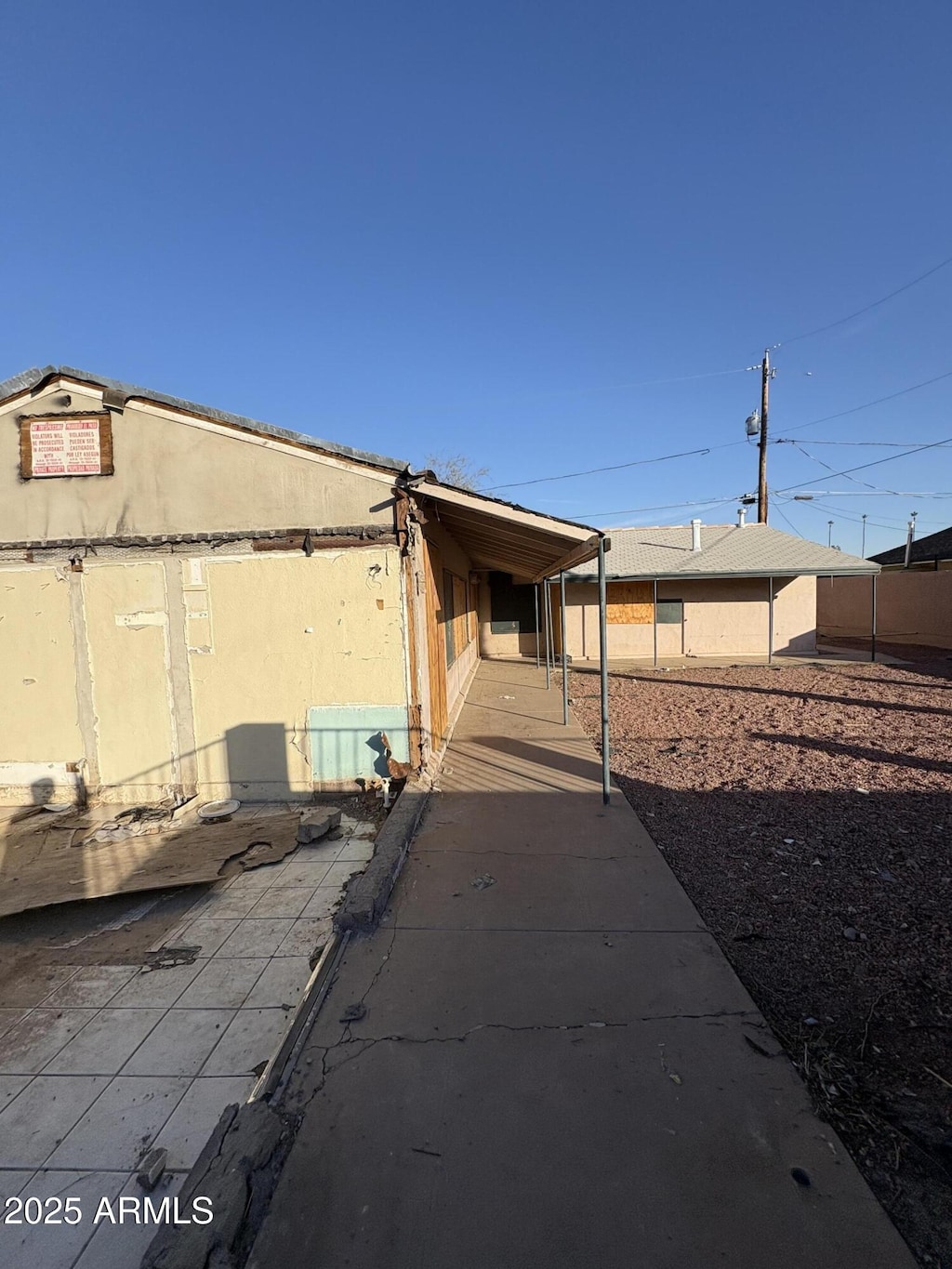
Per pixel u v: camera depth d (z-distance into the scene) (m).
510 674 16.00
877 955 3.36
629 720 9.87
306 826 5.27
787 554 18.55
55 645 6.46
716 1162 2.14
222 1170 2.09
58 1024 3.15
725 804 5.84
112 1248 2.03
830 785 6.36
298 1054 2.73
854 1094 2.42
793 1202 1.98
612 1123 2.31
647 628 19.05
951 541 23.33
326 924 4.05
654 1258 1.83
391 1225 1.96
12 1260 2.00
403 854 4.68
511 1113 2.38
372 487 6.13
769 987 3.10
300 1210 2.02
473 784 6.52
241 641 6.31
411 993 3.13
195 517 6.28
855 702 11.09
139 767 6.46
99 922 4.16
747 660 17.61
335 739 6.30
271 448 6.20
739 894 4.07
